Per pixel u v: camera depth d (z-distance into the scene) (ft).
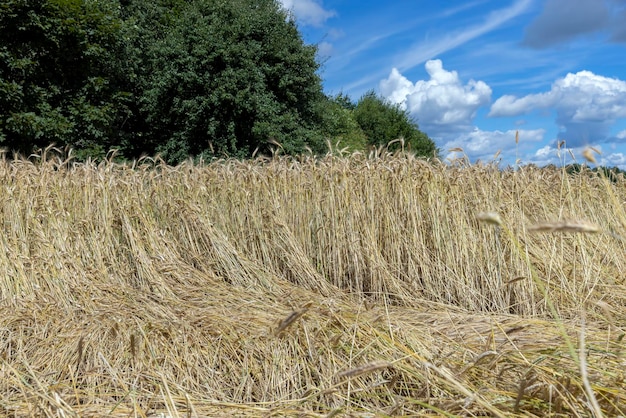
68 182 19.54
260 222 19.42
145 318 12.66
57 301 14.90
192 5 61.16
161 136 57.26
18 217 17.24
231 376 9.93
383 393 8.27
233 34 50.34
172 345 10.79
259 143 52.06
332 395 8.50
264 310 13.76
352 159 19.93
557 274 15.37
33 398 8.74
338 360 9.38
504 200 17.10
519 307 15.31
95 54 44.27
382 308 13.52
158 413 8.15
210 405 8.77
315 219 19.17
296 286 17.35
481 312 14.75
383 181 18.37
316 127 57.52
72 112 43.16
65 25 41.86
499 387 7.54
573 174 19.99
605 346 8.56
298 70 54.49
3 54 38.93
